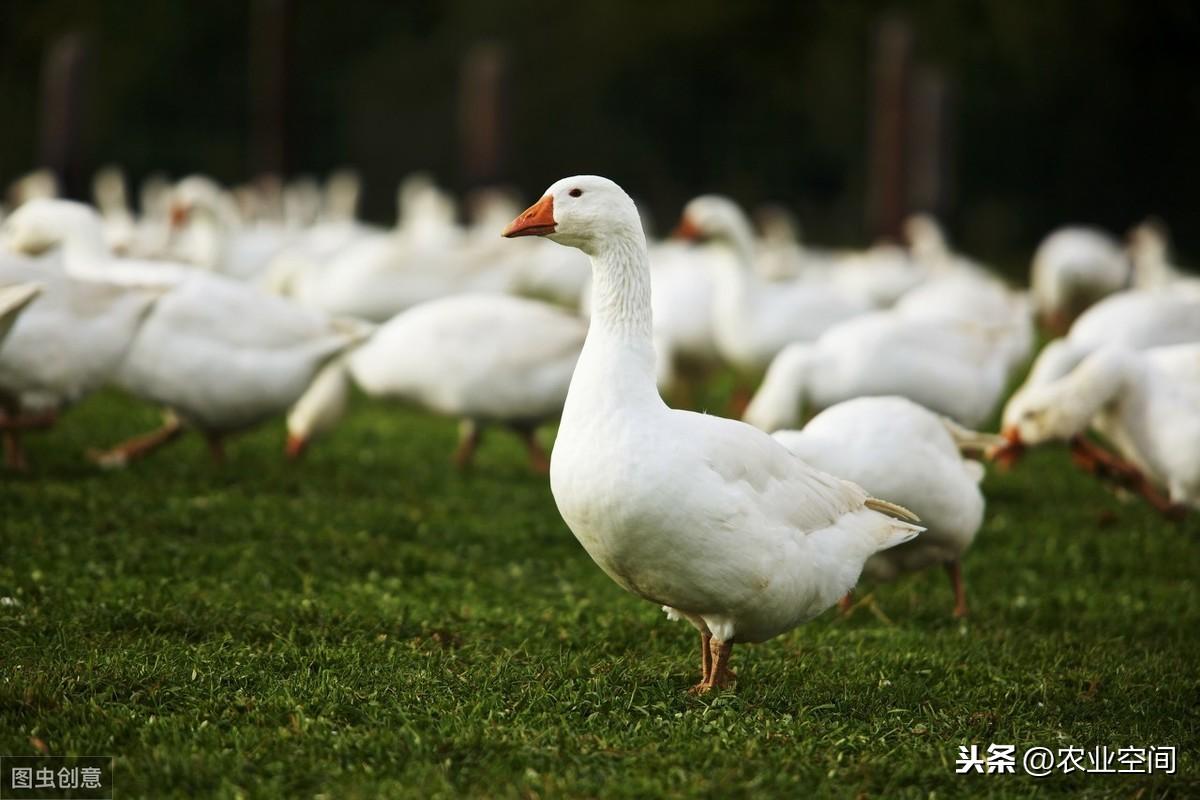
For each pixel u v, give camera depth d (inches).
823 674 345.7
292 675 325.7
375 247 883.4
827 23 2411.4
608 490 299.9
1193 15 2069.4
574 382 313.0
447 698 312.8
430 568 446.3
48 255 580.1
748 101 2559.1
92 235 583.2
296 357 538.3
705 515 299.3
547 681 326.0
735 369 783.7
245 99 2527.1
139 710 301.1
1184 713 332.2
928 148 1460.4
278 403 539.5
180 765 270.8
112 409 692.7
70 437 602.5
